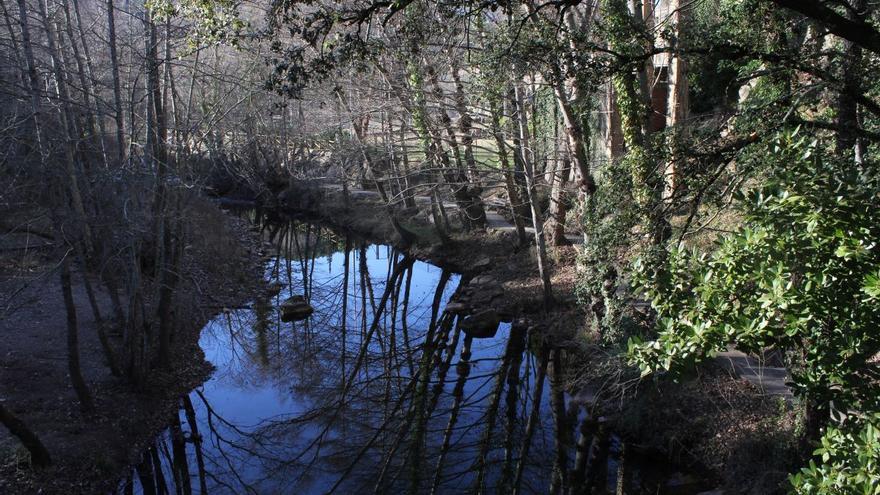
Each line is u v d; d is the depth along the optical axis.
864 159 11.02
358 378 20.66
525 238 27.30
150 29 16.12
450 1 11.57
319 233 37.97
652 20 20.50
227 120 23.17
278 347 22.53
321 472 15.58
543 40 12.52
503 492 14.59
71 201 16.47
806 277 6.46
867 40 9.21
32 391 16.09
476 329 22.92
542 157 21.55
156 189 16.17
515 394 18.95
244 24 11.89
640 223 12.60
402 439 17.06
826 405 9.40
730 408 13.77
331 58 11.60
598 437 15.55
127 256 18.23
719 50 11.55
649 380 14.46
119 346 18.53
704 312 7.04
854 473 5.79
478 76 17.61
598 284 15.86
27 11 16.94
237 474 15.41
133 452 15.11
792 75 11.69
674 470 13.92
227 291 26.94
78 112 16.20
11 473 13.10
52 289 21.44
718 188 11.84
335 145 26.45
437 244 30.56
